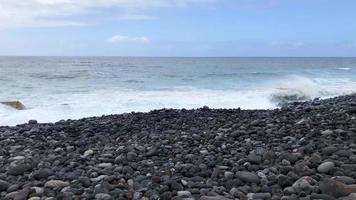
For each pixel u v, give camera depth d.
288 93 25.33
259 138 8.59
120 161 7.08
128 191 5.14
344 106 13.94
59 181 5.64
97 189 5.26
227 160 6.71
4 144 9.37
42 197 5.04
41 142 9.48
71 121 13.21
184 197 4.86
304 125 9.71
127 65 76.31
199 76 42.88
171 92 25.66
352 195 4.43
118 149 8.02
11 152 8.34
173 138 9.14
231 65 81.69
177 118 12.88
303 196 4.70
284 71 55.91
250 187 5.23
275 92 25.44
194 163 6.63
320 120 10.27
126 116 13.77
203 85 32.12
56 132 10.88
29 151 8.34
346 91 27.70
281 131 9.11
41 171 6.11
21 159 7.48
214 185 5.44
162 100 21.73
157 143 8.59
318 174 5.48
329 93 27.30
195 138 9.02
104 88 28.72
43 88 28.47
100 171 6.30
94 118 13.68
